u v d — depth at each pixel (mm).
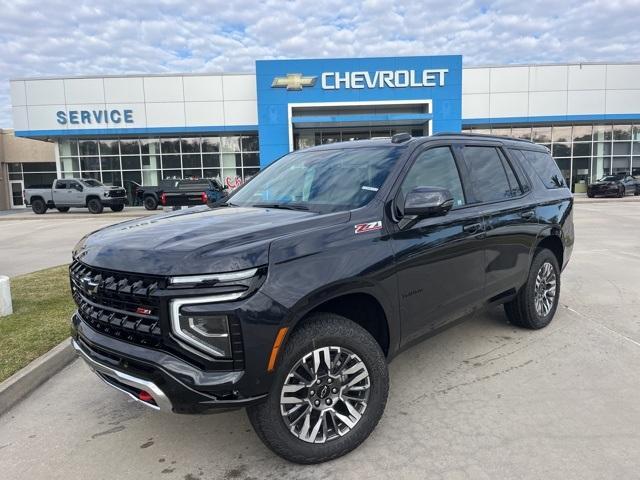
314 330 2779
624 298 6418
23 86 30578
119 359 2664
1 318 5699
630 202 27844
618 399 3611
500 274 4293
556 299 5312
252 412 2693
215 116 30953
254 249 2594
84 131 30828
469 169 4129
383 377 3049
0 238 16234
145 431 3381
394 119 27719
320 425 2873
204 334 2479
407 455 2969
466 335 5012
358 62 28297
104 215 27219
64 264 10250
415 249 3305
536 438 3115
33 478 2877
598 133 34469
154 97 30781
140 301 2578
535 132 34438
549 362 4305
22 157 41156
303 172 3938
